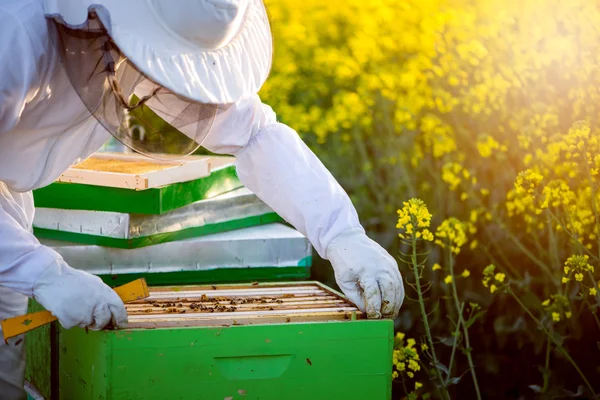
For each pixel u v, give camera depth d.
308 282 2.98
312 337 2.39
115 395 2.26
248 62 2.39
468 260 4.11
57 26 2.06
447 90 4.63
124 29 2.07
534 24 4.20
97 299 2.24
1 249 2.21
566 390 3.33
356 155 5.05
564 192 3.40
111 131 2.18
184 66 2.14
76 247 2.93
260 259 3.15
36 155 2.42
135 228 2.91
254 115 2.68
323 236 2.65
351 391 2.44
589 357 3.64
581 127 3.26
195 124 2.33
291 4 5.89
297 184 2.67
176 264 3.04
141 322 2.33
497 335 3.70
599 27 3.92
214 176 3.19
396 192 4.53
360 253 2.55
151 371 2.28
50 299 2.22
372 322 2.43
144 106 2.29
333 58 5.25
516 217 4.12
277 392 2.39
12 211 2.54
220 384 2.34
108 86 2.11
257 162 2.70
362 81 5.02
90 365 2.34
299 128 5.02
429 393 3.44
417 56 4.82
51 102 2.31
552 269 3.96
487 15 4.70
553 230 3.92
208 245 3.08
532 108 4.12
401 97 4.65
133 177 2.86
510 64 4.31
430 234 3.08
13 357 2.66
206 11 2.12
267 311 2.52
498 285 3.80
